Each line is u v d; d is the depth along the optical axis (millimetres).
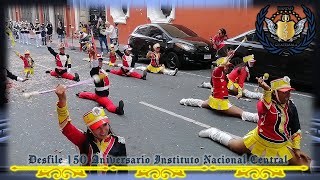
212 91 6461
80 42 12969
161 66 10703
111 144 3330
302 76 7609
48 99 7551
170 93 8055
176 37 11219
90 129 3244
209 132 5109
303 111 6270
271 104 3805
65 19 14023
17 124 5836
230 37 9797
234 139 4590
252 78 9211
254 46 8602
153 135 5352
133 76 9922
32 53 13500
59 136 5316
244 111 6207
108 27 12641
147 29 12156
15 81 9297
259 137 4008
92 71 6891
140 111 6664
